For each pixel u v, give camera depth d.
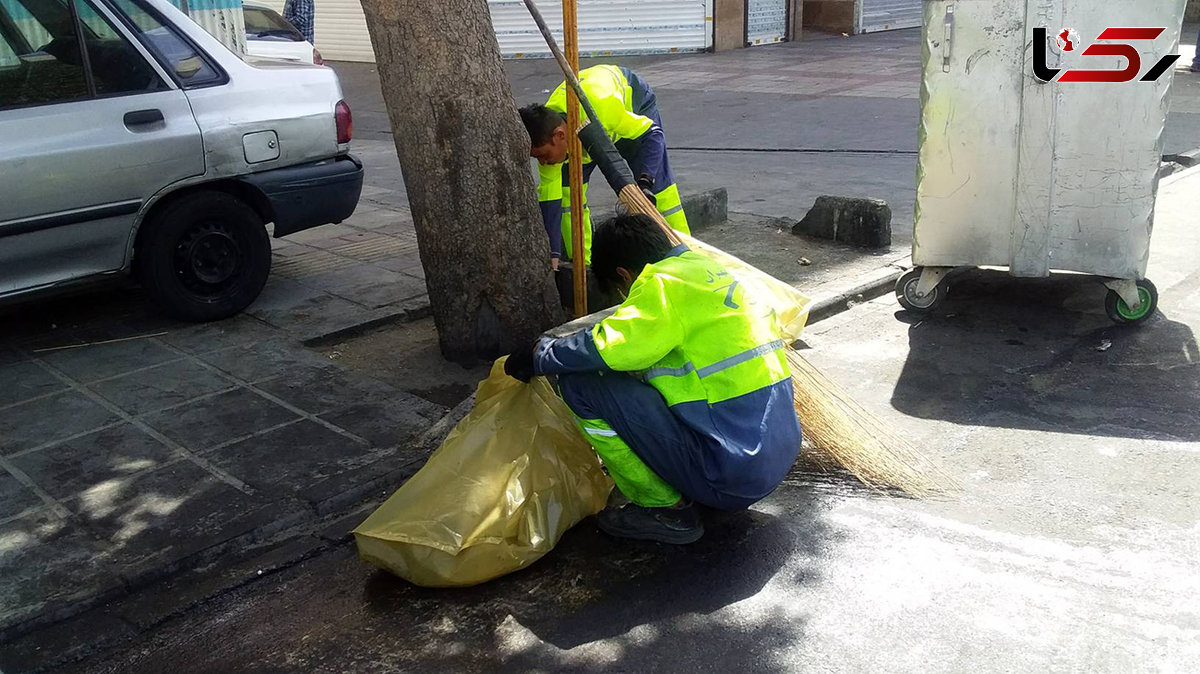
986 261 5.19
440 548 3.08
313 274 6.09
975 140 5.00
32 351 4.93
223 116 5.08
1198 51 14.76
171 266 5.05
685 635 2.96
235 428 4.11
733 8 18.42
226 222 5.22
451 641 2.97
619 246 3.35
